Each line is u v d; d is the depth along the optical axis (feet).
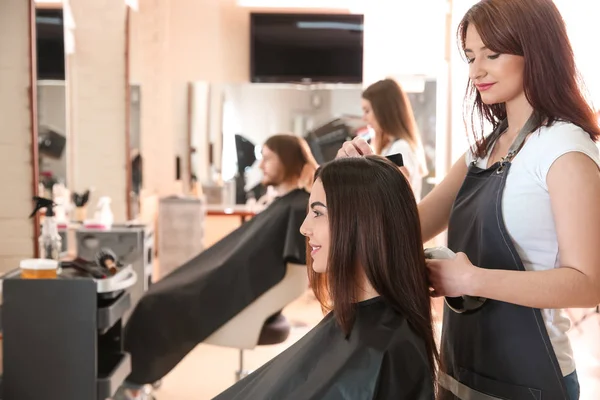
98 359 7.96
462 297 3.87
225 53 19.30
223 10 19.22
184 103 18.69
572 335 12.01
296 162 9.04
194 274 8.95
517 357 3.71
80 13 12.94
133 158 15.29
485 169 3.97
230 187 18.70
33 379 7.17
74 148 12.94
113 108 13.75
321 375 3.83
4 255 9.36
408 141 8.65
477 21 3.74
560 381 3.64
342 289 3.78
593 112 3.76
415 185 8.59
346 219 3.71
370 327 3.75
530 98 3.67
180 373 11.14
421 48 16.57
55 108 12.01
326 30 19.49
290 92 18.45
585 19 13.29
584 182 3.47
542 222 3.65
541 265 3.69
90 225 12.21
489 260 3.78
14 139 9.29
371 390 3.59
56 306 7.13
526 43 3.61
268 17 19.31
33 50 9.37
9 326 7.14
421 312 3.72
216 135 18.67
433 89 16.47
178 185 18.71
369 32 16.75
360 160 3.84
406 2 16.55
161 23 18.52
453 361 4.08
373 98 8.69
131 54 14.92
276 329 8.96
